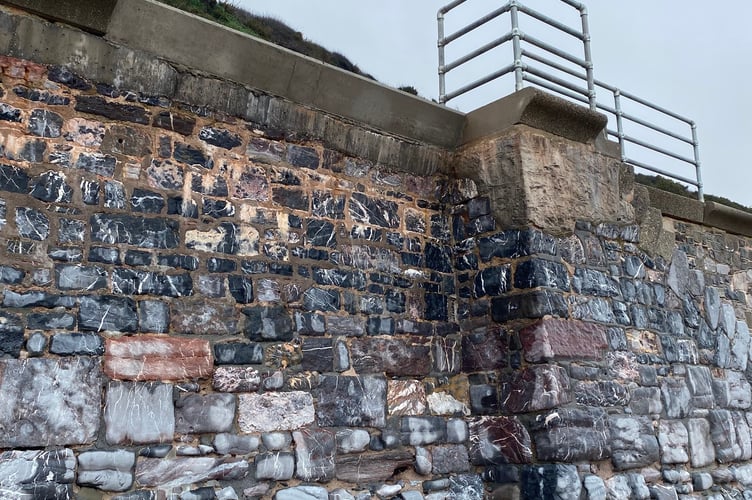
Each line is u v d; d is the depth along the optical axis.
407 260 4.66
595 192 5.05
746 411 6.02
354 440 4.04
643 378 4.96
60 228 3.37
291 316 4.00
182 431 3.48
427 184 4.94
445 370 4.61
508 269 4.57
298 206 4.22
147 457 3.35
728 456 5.54
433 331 4.64
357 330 4.26
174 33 3.75
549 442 4.13
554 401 4.18
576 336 4.50
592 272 4.83
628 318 5.03
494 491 4.35
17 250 3.24
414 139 4.84
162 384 3.47
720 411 5.66
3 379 3.07
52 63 3.49
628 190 5.41
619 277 5.09
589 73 5.55
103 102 3.62
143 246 3.59
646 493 4.60
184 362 3.56
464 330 4.74
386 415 4.23
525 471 4.21
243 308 3.84
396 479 4.17
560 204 4.74
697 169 6.97
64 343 3.25
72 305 3.31
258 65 4.05
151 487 3.33
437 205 4.95
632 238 5.33
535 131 4.77
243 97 4.06
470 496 4.36
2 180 3.27
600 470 4.38
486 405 4.50
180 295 3.64
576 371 4.41
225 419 3.62
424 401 4.44
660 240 5.68
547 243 4.57
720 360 5.98
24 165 3.34
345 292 4.29
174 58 3.80
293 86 4.21
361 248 4.45
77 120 3.52
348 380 4.12
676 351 5.44
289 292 4.04
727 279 6.53
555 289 4.48
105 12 3.50
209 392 3.61
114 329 3.40
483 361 4.58
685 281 5.88
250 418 3.70
